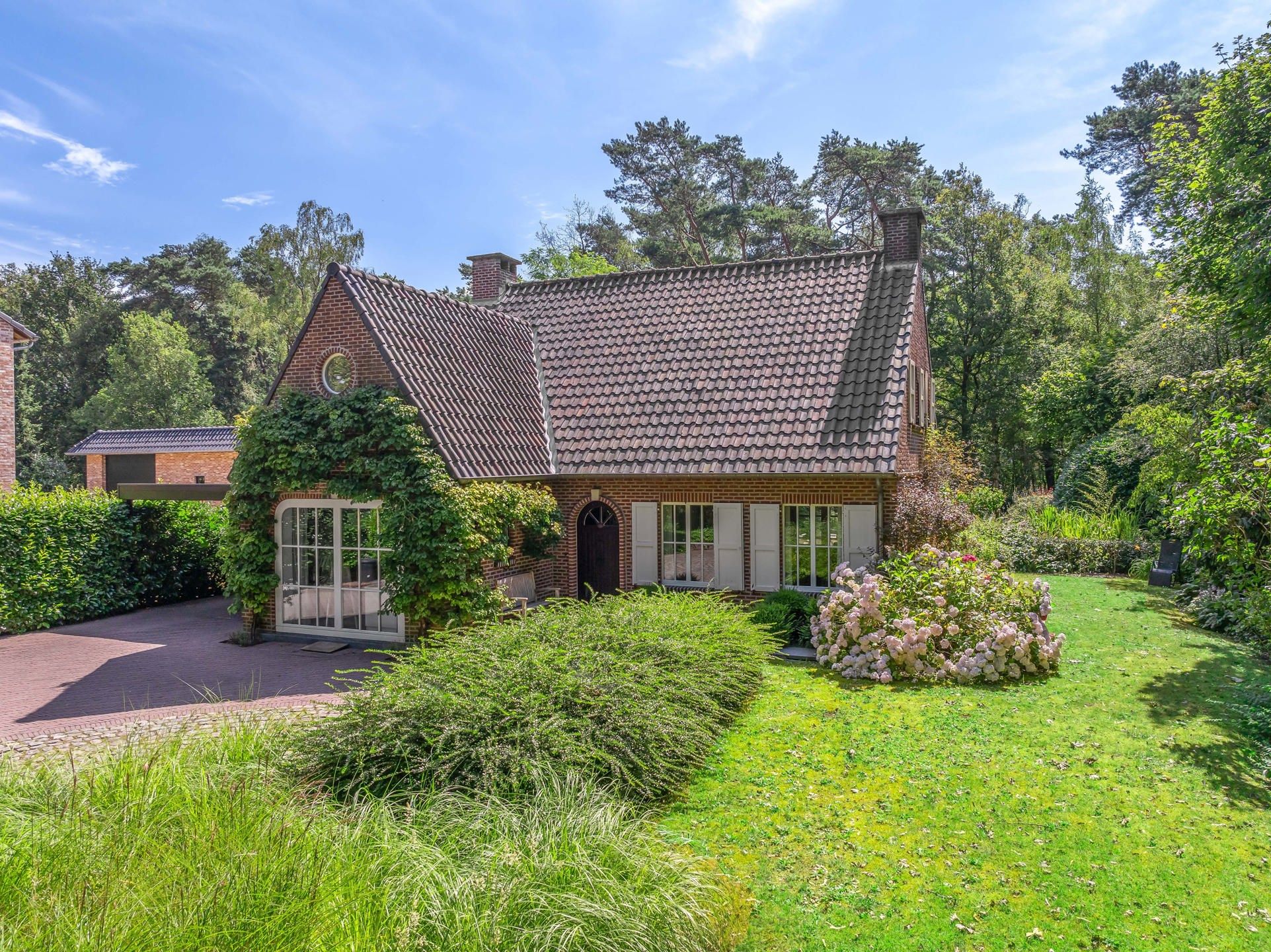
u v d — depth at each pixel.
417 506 13.40
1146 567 20.78
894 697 11.08
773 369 16.62
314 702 8.73
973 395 38.38
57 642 15.71
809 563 15.71
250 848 5.11
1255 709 10.08
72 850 5.04
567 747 7.43
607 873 5.43
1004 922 5.83
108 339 55.03
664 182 42.53
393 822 6.16
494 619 13.78
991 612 12.50
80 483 48.84
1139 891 6.22
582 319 19.58
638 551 16.86
